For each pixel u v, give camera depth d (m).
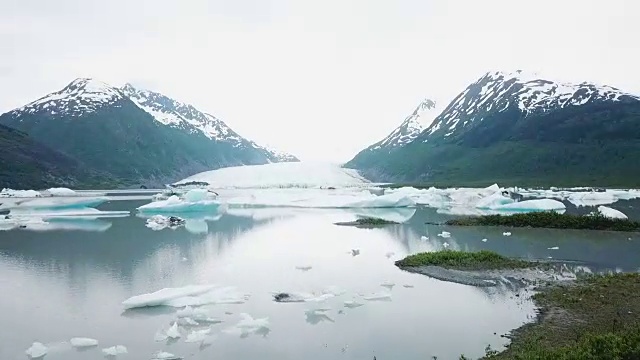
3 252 37.25
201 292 24.72
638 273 25.94
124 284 26.97
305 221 60.31
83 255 35.94
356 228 51.47
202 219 64.25
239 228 53.16
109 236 46.78
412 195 94.69
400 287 25.41
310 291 25.23
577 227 46.56
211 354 16.95
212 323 20.34
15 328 19.84
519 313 20.23
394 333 18.61
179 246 40.16
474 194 94.88
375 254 35.56
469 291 24.11
